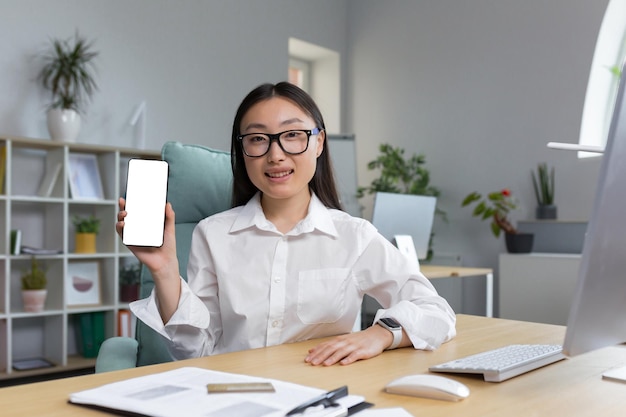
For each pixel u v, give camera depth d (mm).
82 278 3678
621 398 792
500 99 4688
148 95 4199
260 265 1350
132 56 4117
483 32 4801
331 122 5734
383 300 1397
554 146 1017
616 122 730
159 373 864
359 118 5637
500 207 4242
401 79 5324
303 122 1307
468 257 4828
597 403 768
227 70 4703
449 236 4953
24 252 3309
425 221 3393
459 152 4918
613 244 752
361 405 746
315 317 1342
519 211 4555
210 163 1607
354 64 5684
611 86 4289
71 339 3756
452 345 1161
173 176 1569
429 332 1123
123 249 3770
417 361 1016
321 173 1469
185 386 784
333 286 1346
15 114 3566
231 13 4742
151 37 4227
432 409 741
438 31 5082
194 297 1187
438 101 5066
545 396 800
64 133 3520
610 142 731
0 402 765
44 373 3455
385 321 1125
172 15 4359
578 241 4160
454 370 902
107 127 3963
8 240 3268
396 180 4918
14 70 3562
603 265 754
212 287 1392
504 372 874
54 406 747
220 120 4641
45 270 3598
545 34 4453
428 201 3383
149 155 3848
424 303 1254
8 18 3543
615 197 740
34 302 3369
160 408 689
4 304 3312
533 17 4520
